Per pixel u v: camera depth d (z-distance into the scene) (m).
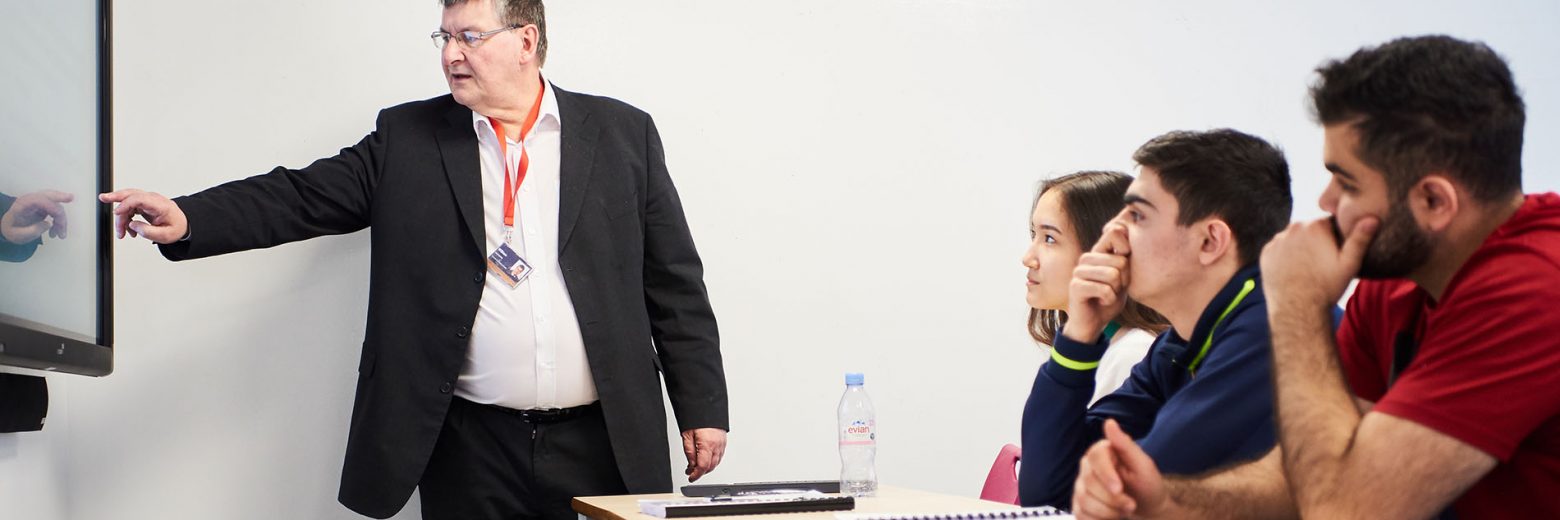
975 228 3.32
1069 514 1.62
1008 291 3.33
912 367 3.26
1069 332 1.67
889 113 3.28
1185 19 3.44
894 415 3.24
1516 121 1.11
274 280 2.96
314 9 2.99
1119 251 1.63
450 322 2.51
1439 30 3.53
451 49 2.57
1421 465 1.09
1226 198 1.51
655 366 2.67
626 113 2.78
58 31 2.14
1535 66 3.54
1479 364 1.08
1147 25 3.42
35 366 1.89
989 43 3.34
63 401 2.78
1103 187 2.00
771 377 3.18
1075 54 3.38
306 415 2.96
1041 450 1.71
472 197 2.57
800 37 3.24
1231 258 1.52
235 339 2.93
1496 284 1.09
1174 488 1.20
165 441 2.88
